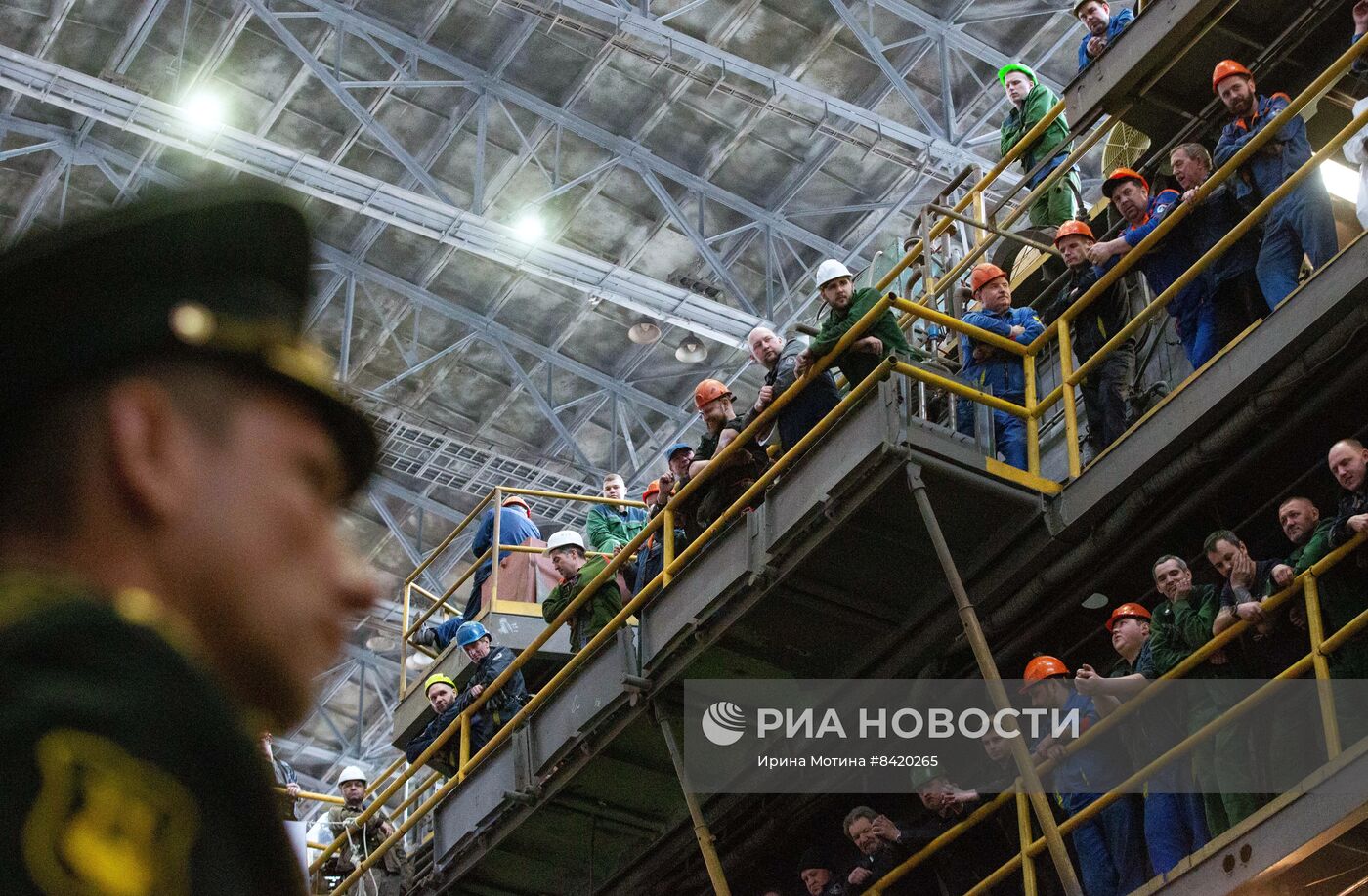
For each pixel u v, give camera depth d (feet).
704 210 116.47
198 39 109.50
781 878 53.11
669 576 47.91
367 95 112.57
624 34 105.91
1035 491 42.65
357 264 119.34
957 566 44.32
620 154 112.98
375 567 136.67
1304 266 42.19
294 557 3.51
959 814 42.98
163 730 3.05
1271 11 47.01
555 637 67.15
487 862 54.90
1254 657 36.24
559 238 118.62
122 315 3.42
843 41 107.86
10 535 3.31
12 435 3.35
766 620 46.29
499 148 114.62
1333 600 34.24
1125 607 40.11
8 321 3.36
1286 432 39.01
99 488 3.35
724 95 110.11
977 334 44.21
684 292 113.50
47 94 101.55
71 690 3.00
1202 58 48.24
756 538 45.11
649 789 52.13
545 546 70.28
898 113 111.14
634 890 53.93
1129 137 56.24
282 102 112.37
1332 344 37.14
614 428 124.88
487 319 122.52
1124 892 37.63
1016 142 57.67
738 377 124.47
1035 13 103.60
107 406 3.39
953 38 106.22
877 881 42.47
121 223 3.46
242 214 3.57
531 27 107.76
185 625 3.32
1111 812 38.52
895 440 41.42
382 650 140.15
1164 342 47.09
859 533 43.75
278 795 3.26
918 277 54.65
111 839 2.93
